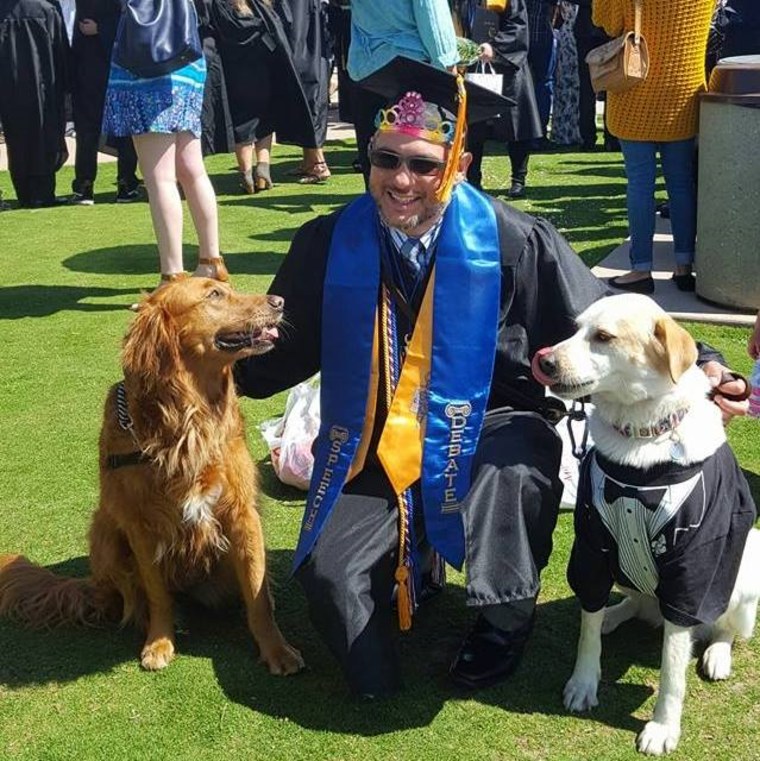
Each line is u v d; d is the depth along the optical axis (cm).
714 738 307
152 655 352
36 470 491
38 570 388
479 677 332
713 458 297
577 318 316
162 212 665
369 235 344
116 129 652
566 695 323
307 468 457
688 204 687
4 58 1060
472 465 338
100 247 916
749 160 612
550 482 332
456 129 329
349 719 320
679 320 643
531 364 328
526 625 324
